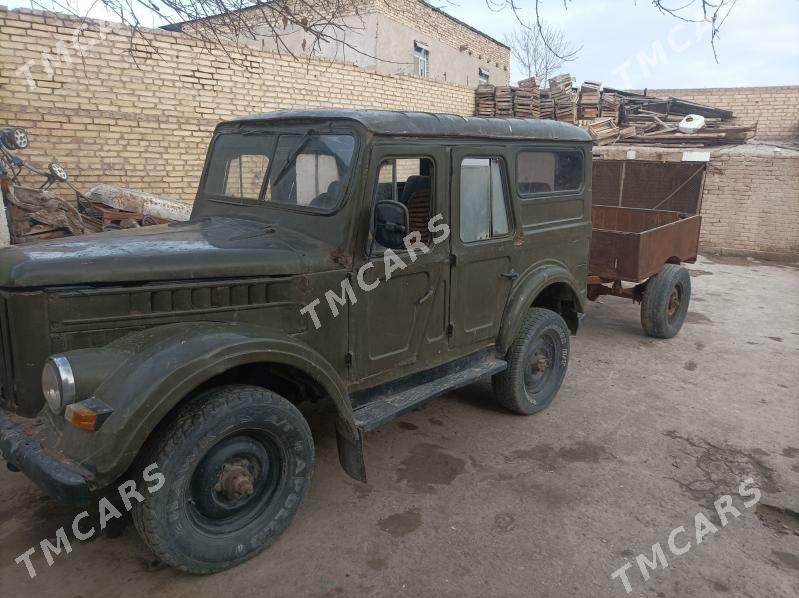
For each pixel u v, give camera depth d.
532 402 4.47
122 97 7.55
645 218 7.59
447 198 3.48
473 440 4.14
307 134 3.27
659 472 3.77
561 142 4.34
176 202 7.49
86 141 7.37
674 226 6.44
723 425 4.43
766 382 5.26
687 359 5.83
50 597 2.63
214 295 2.77
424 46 16.23
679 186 9.54
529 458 3.91
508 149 3.86
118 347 2.54
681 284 6.45
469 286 3.75
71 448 2.35
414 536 3.09
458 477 3.67
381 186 3.15
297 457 2.92
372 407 3.33
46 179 7.05
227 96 8.57
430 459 3.87
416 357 3.54
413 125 3.24
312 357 2.82
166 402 2.36
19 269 2.44
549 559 2.95
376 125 3.04
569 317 4.95
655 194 9.78
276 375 3.19
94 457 2.29
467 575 2.83
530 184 4.15
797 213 10.78
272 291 2.90
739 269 10.20
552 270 4.37
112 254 2.62
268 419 2.74
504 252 3.95
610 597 2.72
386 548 3.00
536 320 4.37
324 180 3.14
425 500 3.42
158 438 2.52
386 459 3.86
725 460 3.93
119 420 2.30
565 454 3.97
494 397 4.56
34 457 2.37
